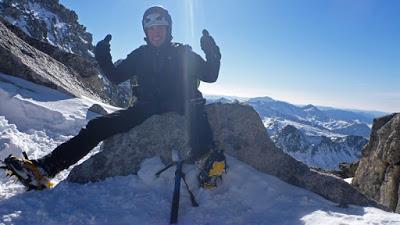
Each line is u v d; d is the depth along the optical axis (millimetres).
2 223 1436
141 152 1975
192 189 1826
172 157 1810
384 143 4207
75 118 3398
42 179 1724
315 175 2004
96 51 1995
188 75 1975
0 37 4328
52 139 3018
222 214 1681
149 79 1999
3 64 3998
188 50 1981
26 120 3178
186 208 1712
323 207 1750
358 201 1910
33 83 4129
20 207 1562
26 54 4680
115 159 1941
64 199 1664
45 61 5027
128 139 1988
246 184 1869
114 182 1851
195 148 1848
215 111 2162
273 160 2078
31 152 2615
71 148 1808
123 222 1538
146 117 2000
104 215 1567
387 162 4098
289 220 1618
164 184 1852
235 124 2133
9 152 2496
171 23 1979
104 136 1887
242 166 1967
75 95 4367
